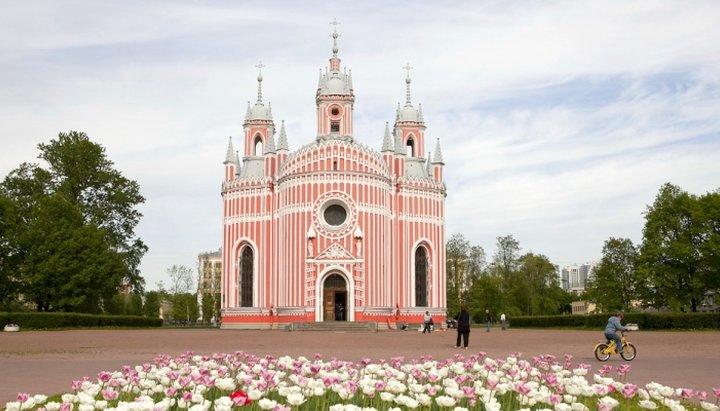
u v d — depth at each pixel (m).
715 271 83.19
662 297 88.81
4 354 39.69
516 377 17.00
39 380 26.23
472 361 20.11
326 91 95.00
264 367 19.45
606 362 35.00
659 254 85.56
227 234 92.38
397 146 92.69
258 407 14.09
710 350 43.50
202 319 159.38
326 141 86.38
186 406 13.50
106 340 55.75
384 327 84.25
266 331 78.88
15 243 86.12
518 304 136.38
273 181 90.31
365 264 84.25
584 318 89.94
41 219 86.69
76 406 14.62
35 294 87.12
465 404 16.11
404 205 90.69
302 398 12.10
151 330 84.12
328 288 85.12
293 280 84.50
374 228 85.50
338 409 11.33
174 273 160.88
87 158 97.31
